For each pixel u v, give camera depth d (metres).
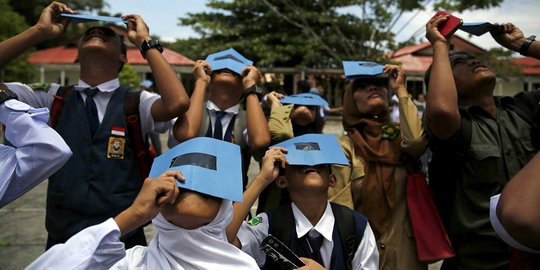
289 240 1.93
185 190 1.39
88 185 2.15
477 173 2.05
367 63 2.62
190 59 21.28
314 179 1.90
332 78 19.28
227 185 1.42
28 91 2.30
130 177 2.24
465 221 2.07
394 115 8.02
